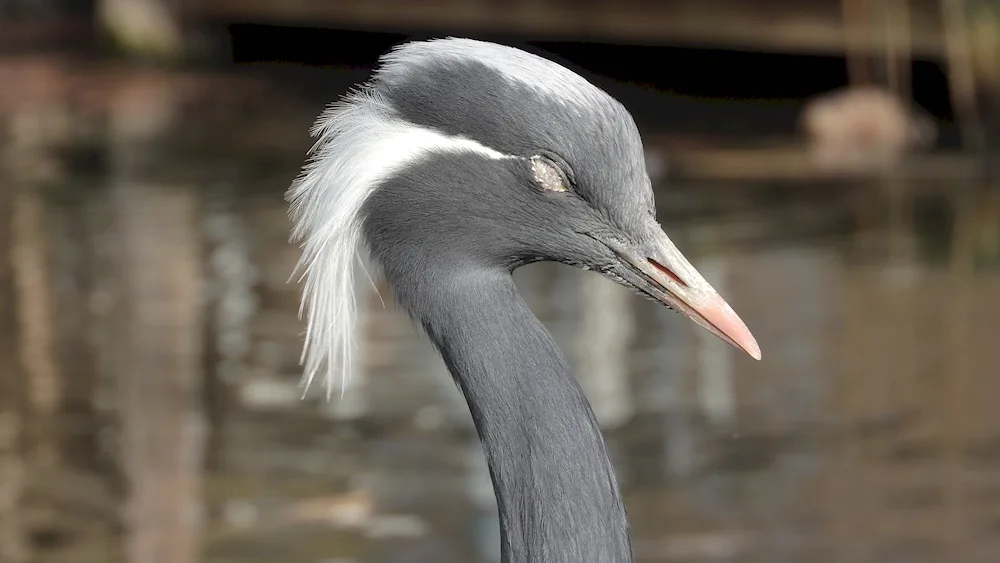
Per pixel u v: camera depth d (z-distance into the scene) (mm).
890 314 14625
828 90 27844
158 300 15938
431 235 5172
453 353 5191
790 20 26031
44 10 42500
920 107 25984
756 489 10789
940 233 18062
